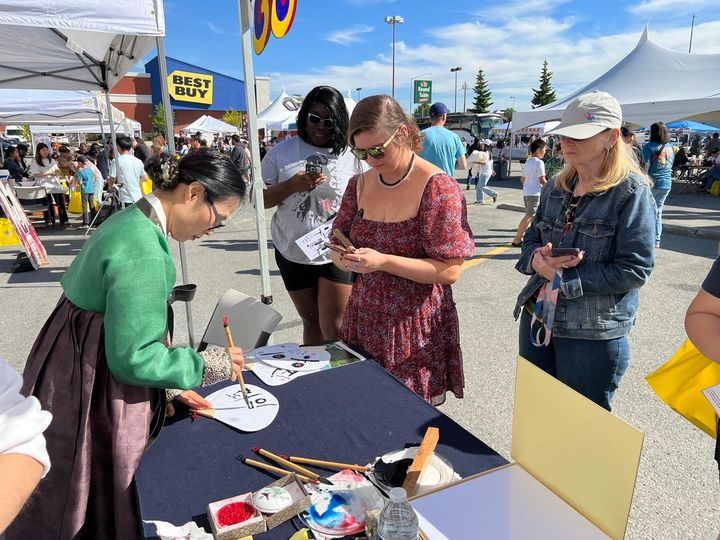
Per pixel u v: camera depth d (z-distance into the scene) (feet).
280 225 8.98
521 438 3.57
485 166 38.55
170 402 4.83
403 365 6.00
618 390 10.40
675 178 50.88
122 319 3.89
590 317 5.81
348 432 4.50
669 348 12.33
